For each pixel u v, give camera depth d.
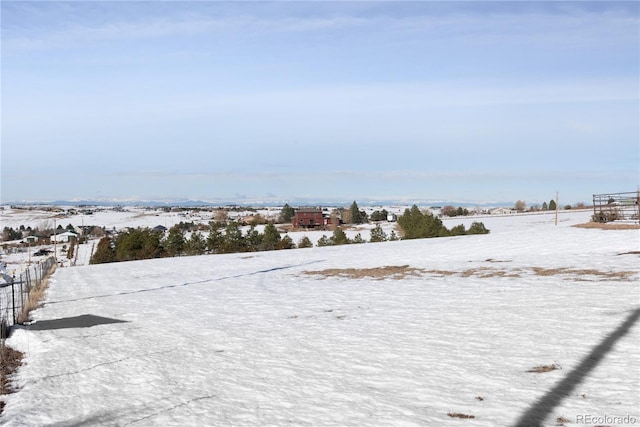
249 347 11.65
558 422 6.40
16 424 7.45
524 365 8.88
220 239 63.31
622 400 6.98
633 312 12.08
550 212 104.62
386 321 13.73
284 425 6.86
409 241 46.06
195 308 18.34
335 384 8.55
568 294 15.15
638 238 27.92
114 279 33.28
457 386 8.07
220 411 7.56
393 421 6.79
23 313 18.55
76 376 9.98
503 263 24.66
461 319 13.22
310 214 111.31
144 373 9.91
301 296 19.89
